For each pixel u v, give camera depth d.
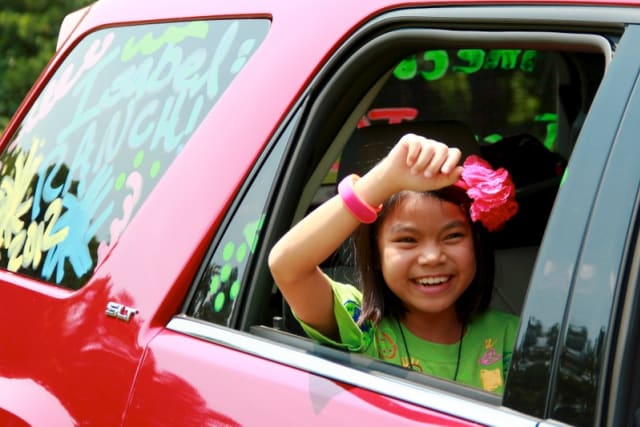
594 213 2.20
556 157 4.11
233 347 2.76
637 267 2.12
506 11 2.60
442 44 2.76
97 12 4.04
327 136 3.05
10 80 10.86
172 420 2.75
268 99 3.05
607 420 2.08
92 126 3.66
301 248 2.62
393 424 2.33
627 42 2.33
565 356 2.15
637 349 2.12
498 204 2.72
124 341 3.01
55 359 3.20
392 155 2.52
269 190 2.93
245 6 3.33
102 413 2.97
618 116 2.24
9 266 3.74
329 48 2.97
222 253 2.96
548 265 2.23
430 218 2.85
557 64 4.57
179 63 3.44
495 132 4.84
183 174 3.14
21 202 3.85
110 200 3.38
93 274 3.25
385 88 4.75
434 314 3.06
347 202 2.57
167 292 2.98
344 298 2.97
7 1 11.34
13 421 3.23
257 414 2.57
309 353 2.62
